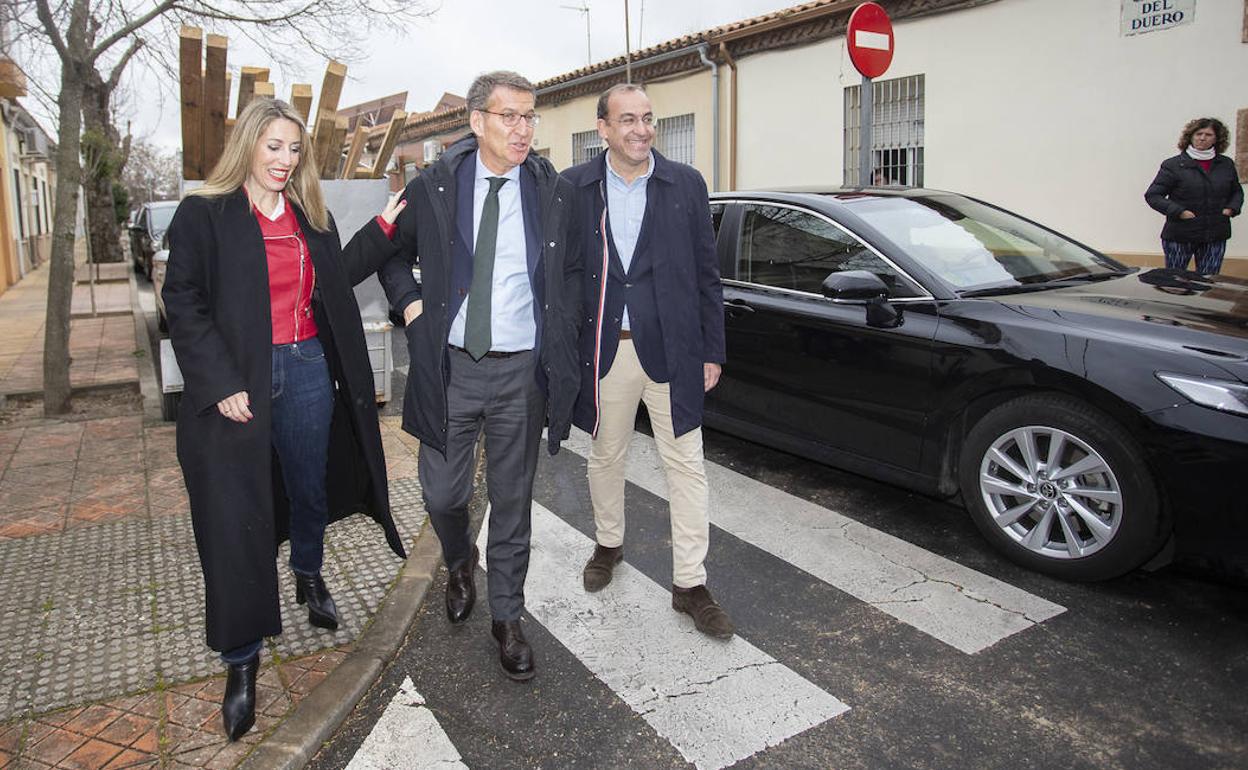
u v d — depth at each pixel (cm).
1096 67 823
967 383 358
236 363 241
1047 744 248
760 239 468
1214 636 303
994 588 342
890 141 1022
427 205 269
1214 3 737
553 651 305
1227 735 250
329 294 262
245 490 241
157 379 721
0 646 298
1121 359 313
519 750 251
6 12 598
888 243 409
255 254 243
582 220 300
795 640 309
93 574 355
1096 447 321
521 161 267
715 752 248
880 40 641
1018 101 886
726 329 463
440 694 280
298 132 248
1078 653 294
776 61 1148
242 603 240
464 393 278
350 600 334
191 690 273
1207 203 675
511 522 288
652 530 412
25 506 430
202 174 600
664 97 1338
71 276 610
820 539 393
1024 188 893
